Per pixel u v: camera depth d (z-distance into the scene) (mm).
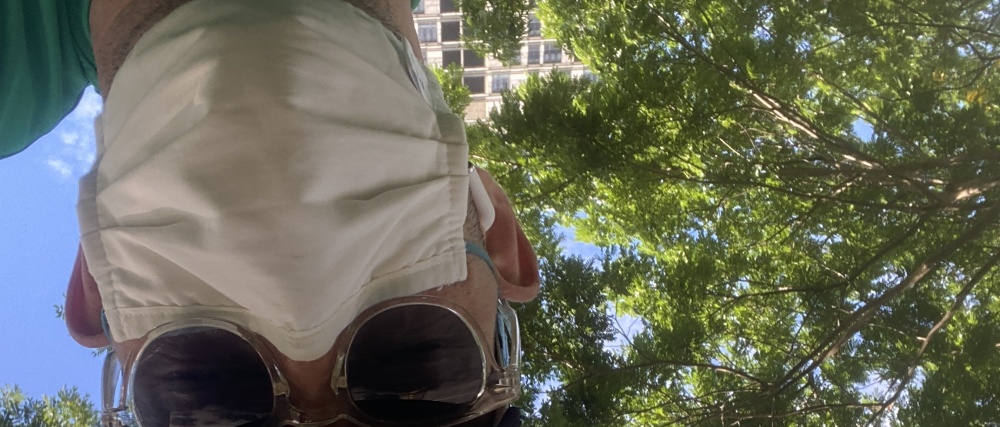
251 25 854
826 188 4613
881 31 3963
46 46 1299
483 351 1067
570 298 4184
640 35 4117
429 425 1056
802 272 4742
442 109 1126
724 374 4793
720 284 4691
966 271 4469
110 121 1009
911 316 4461
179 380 970
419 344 1007
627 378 4066
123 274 941
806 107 5023
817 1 3859
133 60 970
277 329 876
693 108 3988
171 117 860
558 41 4875
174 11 962
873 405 3809
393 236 923
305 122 802
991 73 4266
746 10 4035
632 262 4707
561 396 3949
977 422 3652
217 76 814
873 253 4480
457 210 983
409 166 916
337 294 857
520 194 4395
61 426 3734
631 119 3896
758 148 4723
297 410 1002
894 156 4375
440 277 984
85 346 1172
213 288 901
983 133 4059
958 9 3885
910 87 4246
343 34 921
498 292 1205
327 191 818
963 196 3596
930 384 3938
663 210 4969
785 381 3941
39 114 1408
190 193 802
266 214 786
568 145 3746
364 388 1002
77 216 966
